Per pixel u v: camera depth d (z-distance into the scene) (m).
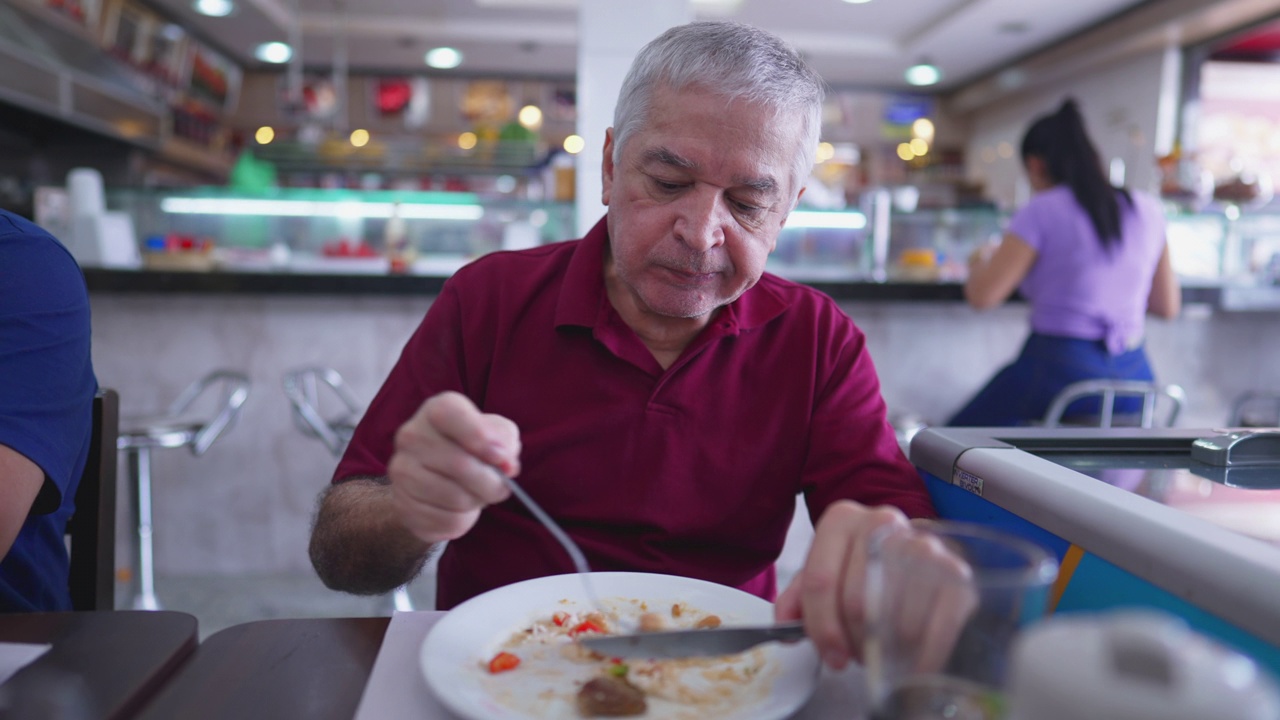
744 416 0.89
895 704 0.35
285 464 2.56
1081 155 2.04
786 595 0.57
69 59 3.86
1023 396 2.09
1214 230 2.77
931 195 6.43
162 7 5.01
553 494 0.87
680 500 0.87
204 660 0.54
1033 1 5.02
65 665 0.51
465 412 0.55
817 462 0.89
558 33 5.64
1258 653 0.40
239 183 4.02
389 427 0.87
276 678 0.52
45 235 0.83
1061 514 0.57
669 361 0.91
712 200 0.76
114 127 4.12
